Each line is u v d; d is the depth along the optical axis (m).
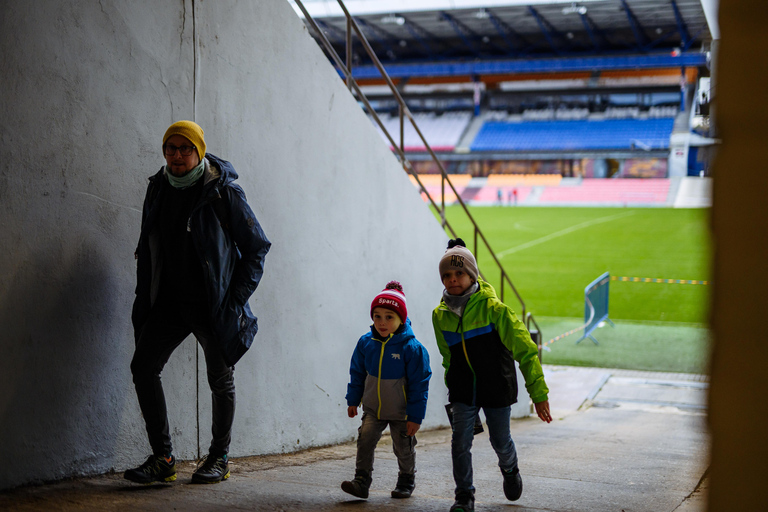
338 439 5.72
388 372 3.66
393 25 51.41
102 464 3.66
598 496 3.91
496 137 58.47
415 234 6.90
